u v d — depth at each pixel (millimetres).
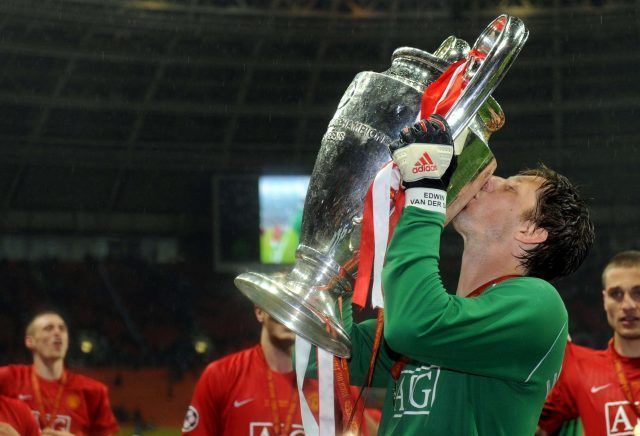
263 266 22641
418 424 1732
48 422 5914
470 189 1752
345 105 1747
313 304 1678
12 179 23203
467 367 1658
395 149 1645
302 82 24297
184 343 21594
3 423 4598
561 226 1810
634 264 3703
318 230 1725
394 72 1765
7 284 21625
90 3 22156
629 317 3701
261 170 24234
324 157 1726
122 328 21641
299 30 23500
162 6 22766
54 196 23547
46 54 22656
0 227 22969
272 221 22812
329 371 1806
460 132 1663
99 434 6125
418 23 23078
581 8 22547
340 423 1850
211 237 24266
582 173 23500
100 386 6188
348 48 23844
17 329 20656
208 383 4156
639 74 23109
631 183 23172
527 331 1657
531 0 22734
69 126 23531
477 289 1799
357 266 1729
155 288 22531
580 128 23516
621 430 3658
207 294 22547
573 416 3797
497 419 1704
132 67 23500
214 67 23875
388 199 1623
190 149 24234
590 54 23141
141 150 24047
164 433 18797
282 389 4148
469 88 1652
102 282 22422
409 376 1806
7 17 21797
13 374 6016
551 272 1843
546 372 1728
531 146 23656
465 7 22844
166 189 24219
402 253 1639
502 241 1821
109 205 23906
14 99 22906
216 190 23062
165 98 23953
